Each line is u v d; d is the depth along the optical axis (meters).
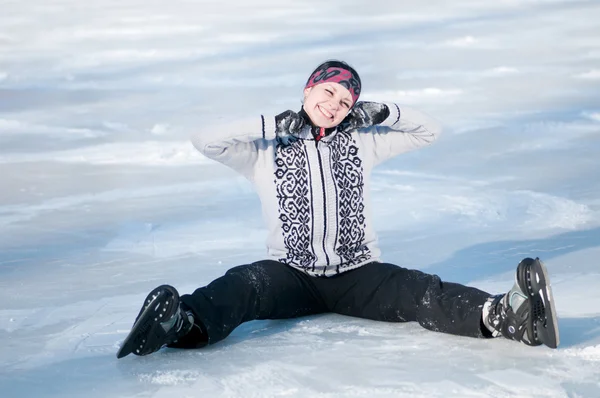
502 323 3.74
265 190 4.30
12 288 5.03
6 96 11.73
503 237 5.90
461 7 19.34
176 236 6.10
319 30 17.02
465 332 3.88
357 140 4.38
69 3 21.91
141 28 17.84
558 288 4.69
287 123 4.17
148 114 10.44
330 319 4.34
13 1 22.42
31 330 4.27
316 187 4.23
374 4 20.12
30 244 5.96
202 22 18.38
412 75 12.62
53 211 6.76
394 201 6.93
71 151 8.77
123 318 4.43
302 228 4.26
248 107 10.65
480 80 12.16
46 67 13.98
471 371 3.46
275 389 3.36
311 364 3.63
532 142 8.80
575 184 7.23
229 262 5.48
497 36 15.85
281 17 18.73
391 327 4.15
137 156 8.56
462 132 9.29
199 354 3.84
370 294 4.23
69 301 4.77
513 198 6.88
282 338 4.04
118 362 3.76
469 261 5.39
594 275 4.94
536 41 15.28
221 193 7.28
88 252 5.76
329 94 4.18
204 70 13.44
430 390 3.28
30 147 8.94
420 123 4.44
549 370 3.44
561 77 12.24
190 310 3.89
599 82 11.84
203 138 4.18
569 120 9.72
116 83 12.56
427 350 3.76
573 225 6.14
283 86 11.98
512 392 3.23
